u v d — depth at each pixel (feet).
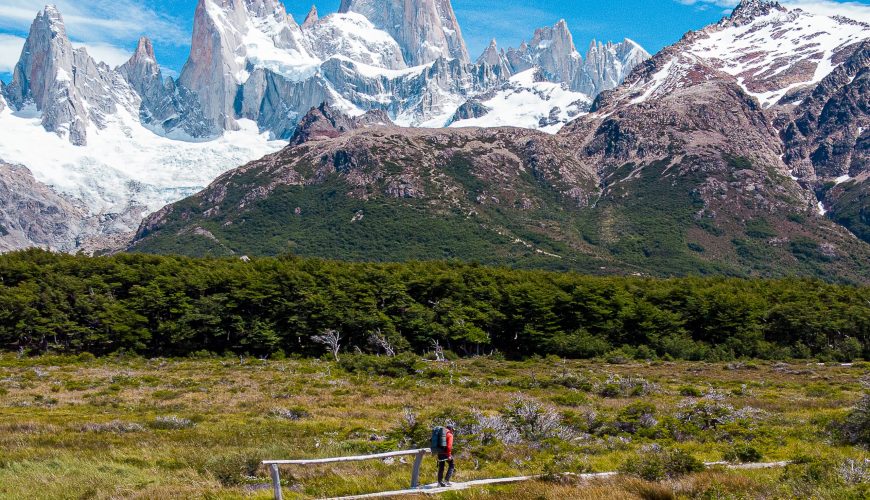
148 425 143.23
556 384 232.12
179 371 292.40
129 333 376.89
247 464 92.12
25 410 172.76
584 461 97.14
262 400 193.06
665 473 86.69
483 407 175.73
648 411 137.69
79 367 311.47
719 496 74.95
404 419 141.59
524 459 99.09
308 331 387.55
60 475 90.27
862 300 440.86
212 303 390.21
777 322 411.54
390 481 83.61
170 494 79.66
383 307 413.18
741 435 122.01
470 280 445.78
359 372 278.05
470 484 79.46
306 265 454.40
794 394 207.62
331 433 132.05
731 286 481.05
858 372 290.15
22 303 377.09
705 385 236.43
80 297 395.34
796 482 79.10
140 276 423.23
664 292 440.04
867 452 104.88
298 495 77.66
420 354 396.16
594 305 408.67
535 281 450.71
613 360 359.46
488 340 395.75
